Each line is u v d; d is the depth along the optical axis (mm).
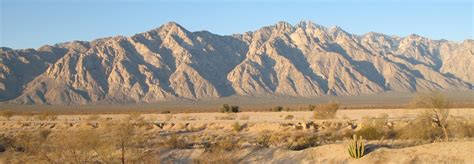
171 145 30609
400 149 23109
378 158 22359
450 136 29688
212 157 24688
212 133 45031
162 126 52188
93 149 21344
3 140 29859
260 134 39719
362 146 23141
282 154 24656
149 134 39531
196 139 38156
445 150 22266
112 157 21562
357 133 34250
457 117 33406
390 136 33344
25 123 62656
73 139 20828
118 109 153125
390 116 60781
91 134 21359
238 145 29219
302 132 40656
